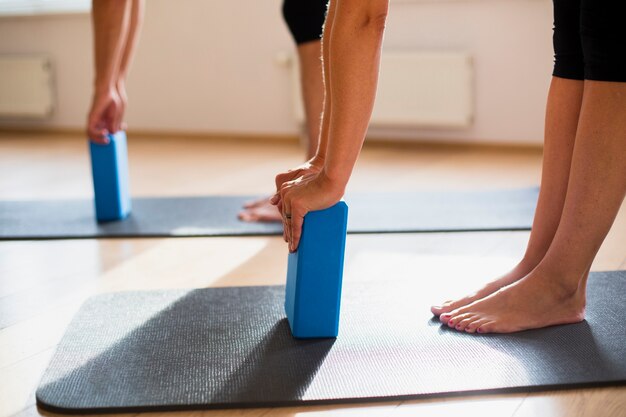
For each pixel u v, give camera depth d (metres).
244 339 1.53
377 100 4.34
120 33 2.57
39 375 1.43
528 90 4.09
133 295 1.82
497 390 1.30
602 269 1.97
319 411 1.26
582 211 1.51
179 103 4.88
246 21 4.64
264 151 4.33
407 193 3.01
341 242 1.50
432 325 1.58
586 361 1.39
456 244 2.27
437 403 1.27
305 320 1.52
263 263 2.12
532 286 1.57
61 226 2.58
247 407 1.27
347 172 1.45
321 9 2.41
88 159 4.15
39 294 1.91
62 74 5.15
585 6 1.43
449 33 4.20
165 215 2.71
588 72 1.46
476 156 3.99
